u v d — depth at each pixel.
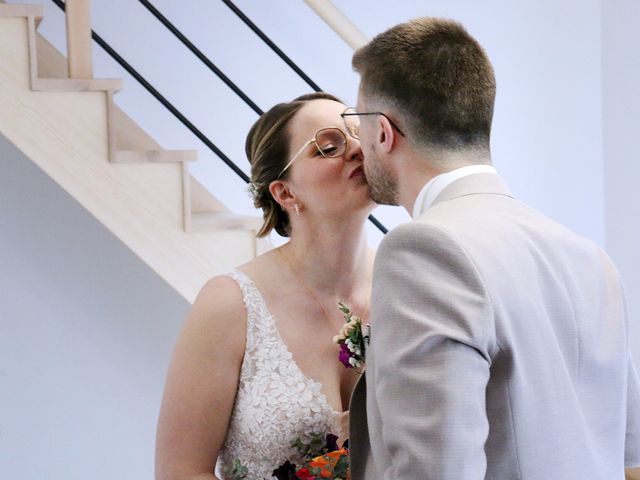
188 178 2.80
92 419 3.82
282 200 1.72
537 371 1.17
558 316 1.23
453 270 1.15
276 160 1.69
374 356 1.19
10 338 3.70
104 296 3.77
